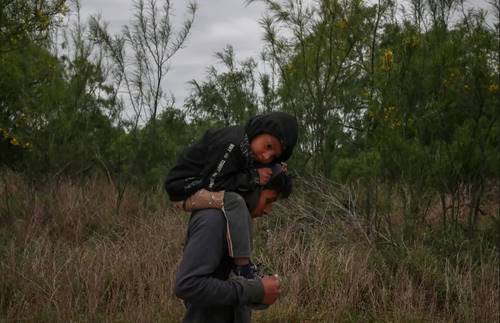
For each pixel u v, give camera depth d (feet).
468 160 18.54
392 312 16.65
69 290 16.83
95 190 29.58
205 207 7.00
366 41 22.66
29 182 28.71
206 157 7.17
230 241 6.91
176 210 25.93
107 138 29.81
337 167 22.45
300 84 23.80
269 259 19.90
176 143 29.55
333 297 17.06
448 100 18.92
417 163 19.17
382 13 21.91
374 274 18.16
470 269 17.17
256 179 7.22
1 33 20.22
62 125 27.86
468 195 21.75
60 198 27.68
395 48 20.18
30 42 24.17
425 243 20.36
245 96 27.66
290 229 21.49
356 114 23.62
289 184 7.55
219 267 7.12
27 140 27.50
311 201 23.18
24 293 17.03
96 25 27.94
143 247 20.54
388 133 19.27
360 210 21.85
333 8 22.54
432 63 19.11
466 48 18.93
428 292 17.75
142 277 18.34
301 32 23.13
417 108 19.48
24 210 26.03
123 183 29.48
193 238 6.90
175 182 7.23
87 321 15.92
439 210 22.80
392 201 21.54
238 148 7.10
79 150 28.89
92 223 25.09
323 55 23.41
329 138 23.65
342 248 19.53
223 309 7.25
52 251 20.76
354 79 23.44
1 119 26.30
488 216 21.66
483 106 18.95
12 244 19.83
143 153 28.50
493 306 16.08
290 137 7.40
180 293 6.80
